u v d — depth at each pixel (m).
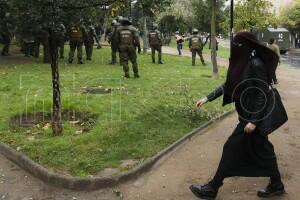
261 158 5.39
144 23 27.02
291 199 5.68
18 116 9.22
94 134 7.82
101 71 16.44
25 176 6.57
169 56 26.75
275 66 5.26
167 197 5.88
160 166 6.89
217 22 36.06
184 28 47.06
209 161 7.12
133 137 7.78
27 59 20.02
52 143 7.37
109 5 7.75
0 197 5.98
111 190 6.09
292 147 7.87
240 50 5.26
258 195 5.73
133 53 14.99
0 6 8.43
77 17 7.56
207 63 23.39
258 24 22.27
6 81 13.35
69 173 6.32
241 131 5.31
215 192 5.52
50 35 7.56
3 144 7.45
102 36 36.03
